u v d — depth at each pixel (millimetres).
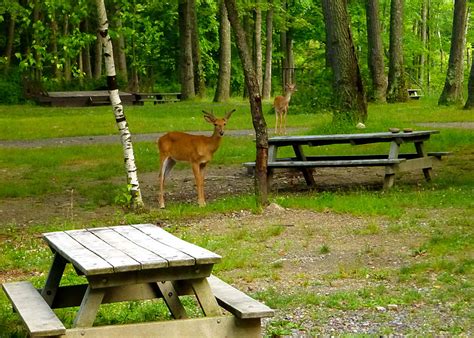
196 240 10508
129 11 15531
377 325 6863
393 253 9617
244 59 12961
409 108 33719
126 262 5484
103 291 5629
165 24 53781
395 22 39625
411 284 8211
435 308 7336
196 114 33375
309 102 31922
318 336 6551
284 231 11062
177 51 55000
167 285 6535
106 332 5543
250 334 5762
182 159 13430
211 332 5711
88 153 20531
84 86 45250
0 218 12984
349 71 22672
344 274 8656
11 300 6328
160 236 6559
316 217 11977
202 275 5676
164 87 54031
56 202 14320
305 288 8219
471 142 19578
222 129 13414
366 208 12289
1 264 9617
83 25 46375
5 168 18453
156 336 5633
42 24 13875
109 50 12992
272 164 14602
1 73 43688
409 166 14422
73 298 6941
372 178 15844
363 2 51469
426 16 61406
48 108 38906
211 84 59531
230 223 11734
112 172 17391
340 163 14266
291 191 14695
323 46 61406
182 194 14938
